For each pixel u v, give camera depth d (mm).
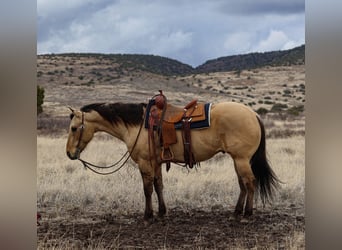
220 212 7086
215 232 6051
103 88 74562
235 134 6328
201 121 6398
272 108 58281
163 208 6816
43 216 6867
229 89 93062
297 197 7758
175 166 10742
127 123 6816
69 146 7082
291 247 5008
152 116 6562
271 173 6664
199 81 100125
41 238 5641
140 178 9422
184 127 6422
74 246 5430
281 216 6711
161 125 6484
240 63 125375
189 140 6422
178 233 6066
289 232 5746
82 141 7066
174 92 79938
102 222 6660
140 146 6664
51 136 20500
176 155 6555
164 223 6539
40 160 11797
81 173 10016
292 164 11062
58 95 64188
